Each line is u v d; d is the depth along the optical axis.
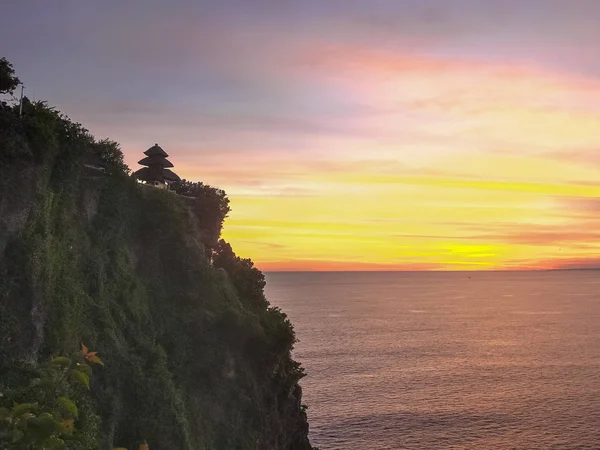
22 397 16.05
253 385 45.38
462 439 74.88
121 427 34.06
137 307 40.34
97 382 33.59
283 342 49.38
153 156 55.66
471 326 191.88
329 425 80.69
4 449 9.95
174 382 40.25
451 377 111.25
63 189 35.41
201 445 39.44
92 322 35.25
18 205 30.02
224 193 58.00
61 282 33.53
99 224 39.88
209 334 43.94
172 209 44.88
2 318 27.91
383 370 117.38
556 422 82.00
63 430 11.16
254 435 43.72
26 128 31.00
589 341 156.75
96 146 40.97
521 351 141.25
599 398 95.00
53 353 30.17
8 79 31.64
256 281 57.00
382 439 75.06
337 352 138.00
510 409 88.75
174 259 44.72
